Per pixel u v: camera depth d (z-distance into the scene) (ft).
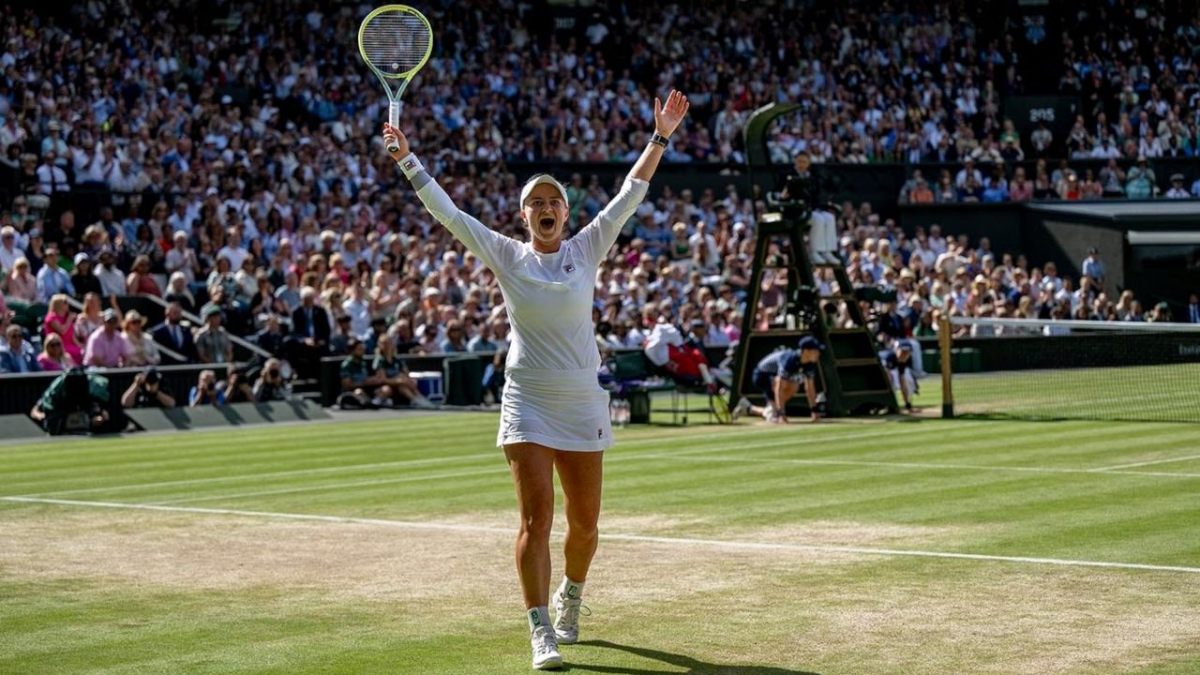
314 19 156.87
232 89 146.72
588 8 178.29
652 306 116.98
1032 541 41.78
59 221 120.78
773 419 89.61
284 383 102.99
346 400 105.50
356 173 139.44
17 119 126.93
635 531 44.91
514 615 33.01
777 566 38.47
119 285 110.42
